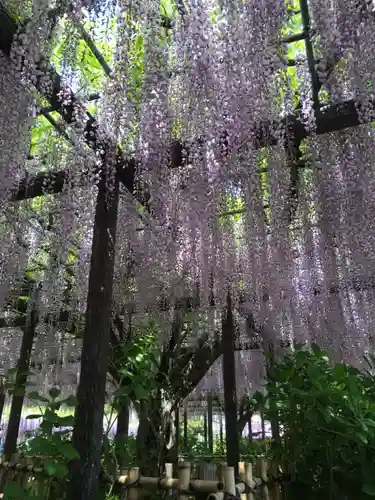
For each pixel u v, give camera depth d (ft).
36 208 8.66
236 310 9.46
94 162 6.39
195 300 9.27
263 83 4.72
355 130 5.86
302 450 5.26
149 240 8.03
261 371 10.69
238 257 8.40
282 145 5.57
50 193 6.98
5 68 4.99
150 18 4.92
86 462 4.98
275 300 8.96
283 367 5.45
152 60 4.94
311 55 5.37
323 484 5.16
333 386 4.99
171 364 9.06
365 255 7.04
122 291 9.06
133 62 5.28
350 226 6.48
